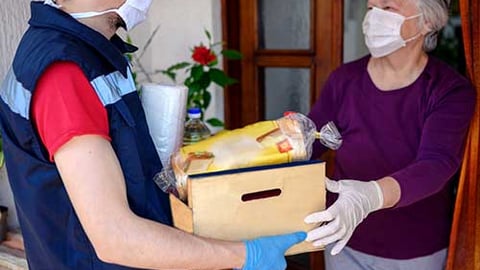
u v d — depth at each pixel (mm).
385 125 1598
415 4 1524
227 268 972
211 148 1045
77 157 868
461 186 1624
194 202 971
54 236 1037
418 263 1645
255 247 981
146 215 1032
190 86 2143
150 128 1159
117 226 873
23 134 939
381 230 1635
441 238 1671
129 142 980
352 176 1676
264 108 2457
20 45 980
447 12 1602
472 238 1675
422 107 1540
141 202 1019
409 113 1564
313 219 1052
